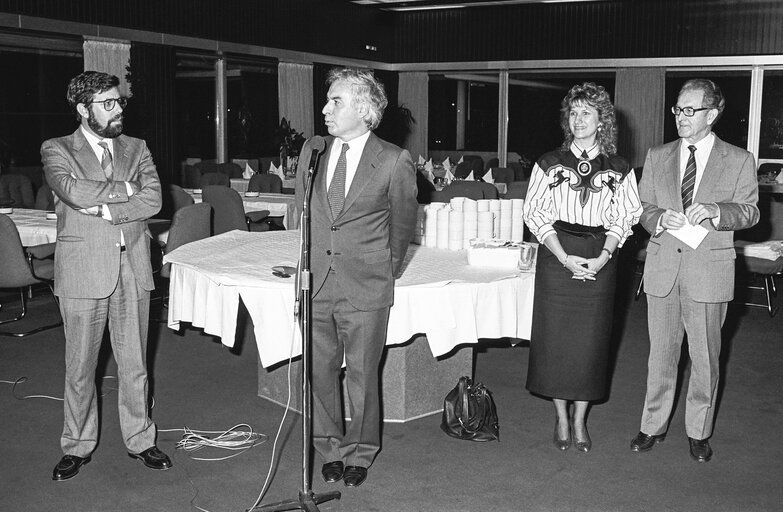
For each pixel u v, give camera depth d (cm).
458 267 422
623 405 452
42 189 793
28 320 647
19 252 571
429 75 1507
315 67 1388
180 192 771
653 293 364
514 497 331
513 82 1435
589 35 1338
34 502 324
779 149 1255
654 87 1306
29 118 1141
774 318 685
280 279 379
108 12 1040
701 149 358
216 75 1278
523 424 419
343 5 1405
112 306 342
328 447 351
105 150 338
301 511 312
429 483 344
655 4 1286
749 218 345
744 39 1235
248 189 1017
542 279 370
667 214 348
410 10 1480
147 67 1102
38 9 960
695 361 365
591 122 353
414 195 330
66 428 352
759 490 341
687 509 322
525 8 1383
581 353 367
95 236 329
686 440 397
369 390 339
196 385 482
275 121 1393
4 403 447
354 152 326
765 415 439
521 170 1411
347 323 330
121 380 352
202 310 404
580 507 323
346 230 323
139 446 358
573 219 360
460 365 434
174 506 321
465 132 1505
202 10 1168
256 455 374
